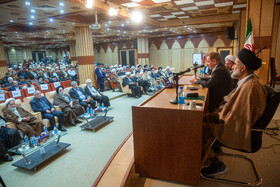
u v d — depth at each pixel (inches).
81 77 354.0
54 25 379.2
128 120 211.6
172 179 85.3
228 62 132.6
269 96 73.0
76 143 157.5
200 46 671.1
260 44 187.3
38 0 207.9
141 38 681.0
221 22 403.5
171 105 86.2
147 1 258.2
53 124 183.5
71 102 211.5
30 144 134.0
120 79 341.4
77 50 347.9
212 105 112.2
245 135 71.6
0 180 81.0
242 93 72.1
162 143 83.6
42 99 196.1
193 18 414.9
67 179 109.6
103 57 880.3
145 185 85.0
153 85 377.4
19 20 319.6
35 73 545.3
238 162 99.5
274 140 121.3
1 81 391.5
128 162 105.8
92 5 211.5
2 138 145.8
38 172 118.3
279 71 319.0
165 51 734.5
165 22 443.2
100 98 253.1
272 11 180.1
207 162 98.1
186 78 176.2
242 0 271.9
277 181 82.9
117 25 419.8
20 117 164.6
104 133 177.0
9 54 986.7
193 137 77.7
